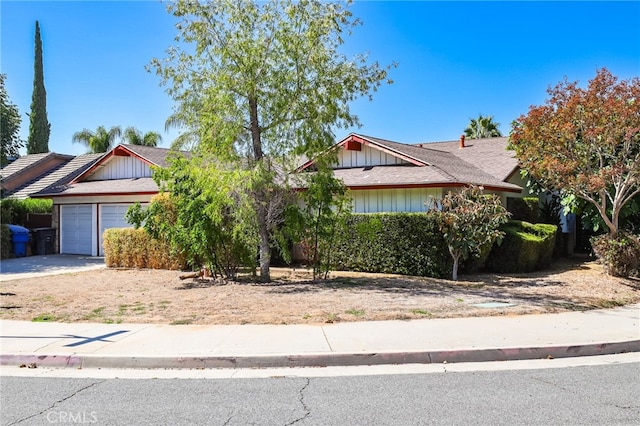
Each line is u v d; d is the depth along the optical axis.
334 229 13.66
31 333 8.06
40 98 45.88
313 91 12.49
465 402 5.29
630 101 13.36
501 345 7.18
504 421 4.77
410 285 12.49
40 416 4.99
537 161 14.58
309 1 12.39
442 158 19.83
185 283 13.39
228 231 13.25
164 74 12.74
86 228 22.20
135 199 20.64
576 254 19.88
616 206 14.30
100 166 23.42
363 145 18.67
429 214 13.89
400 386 5.84
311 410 5.10
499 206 13.18
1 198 25.19
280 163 13.31
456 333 7.86
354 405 5.23
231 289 12.12
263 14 12.42
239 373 6.40
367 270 14.95
